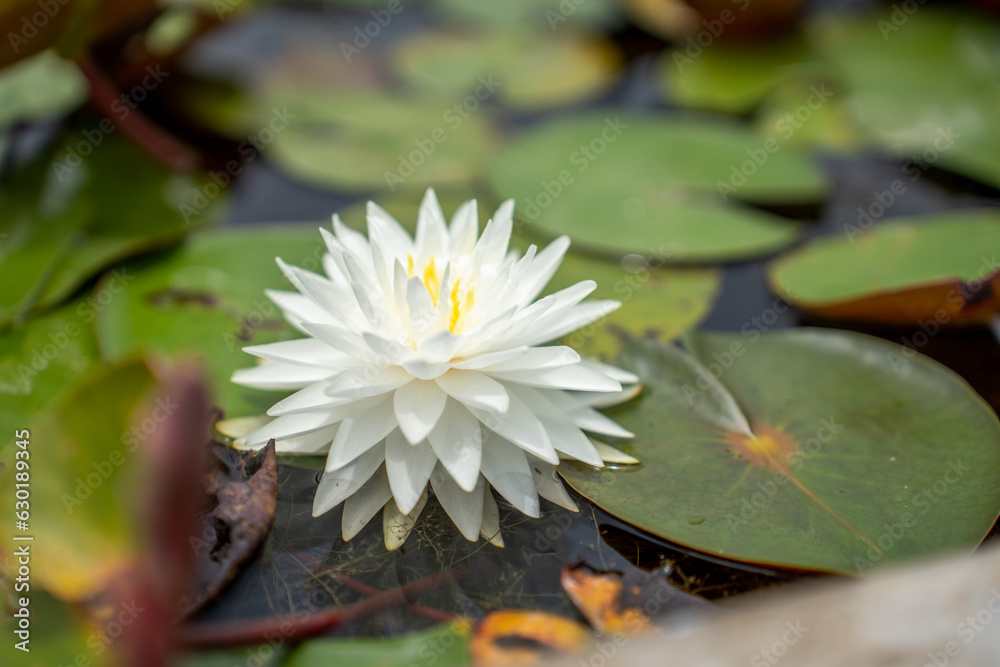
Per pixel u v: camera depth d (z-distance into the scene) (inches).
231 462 29.2
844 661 27.0
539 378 29.4
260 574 28.3
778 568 28.3
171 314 31.4
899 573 27.7
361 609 27.9
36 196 33.4
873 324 32.0
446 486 29.3
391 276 30.2
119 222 33.2
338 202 34.6
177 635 26.5
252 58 40.9
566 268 33.0
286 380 29.5
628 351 31.0
